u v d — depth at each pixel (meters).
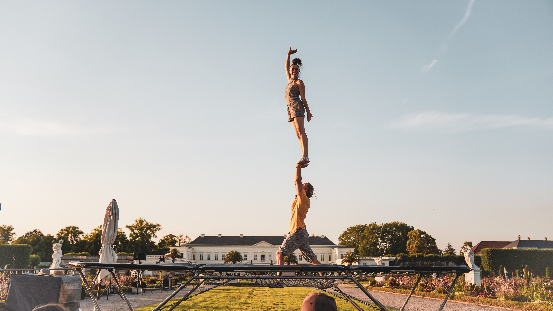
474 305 17.80
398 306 16.81
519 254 37.91
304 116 4.71
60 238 87.00
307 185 4.84
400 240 99.94
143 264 3.61
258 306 14.59
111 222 13.98
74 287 7.41
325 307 2.14
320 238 111.31
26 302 6.98
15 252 32.81
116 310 12.80
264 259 108.06
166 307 3.71
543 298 17.95
